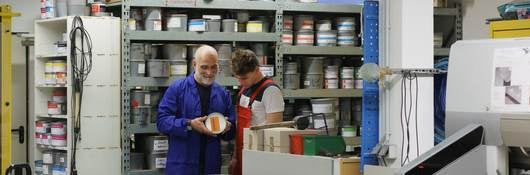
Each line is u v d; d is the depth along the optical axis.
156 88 4.53
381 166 2.80
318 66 4.78
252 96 3.79
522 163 2.37
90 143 4.39
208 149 3.90
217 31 4.48
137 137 4.63
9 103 4.52
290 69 4.69
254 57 3.76
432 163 2.22
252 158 3.21
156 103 4.45
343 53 4.79
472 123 2.38
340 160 2.82
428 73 2.91
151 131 4.42
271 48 4.74
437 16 5.21
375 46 2.98
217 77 4.48
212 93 3.93
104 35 4.40
